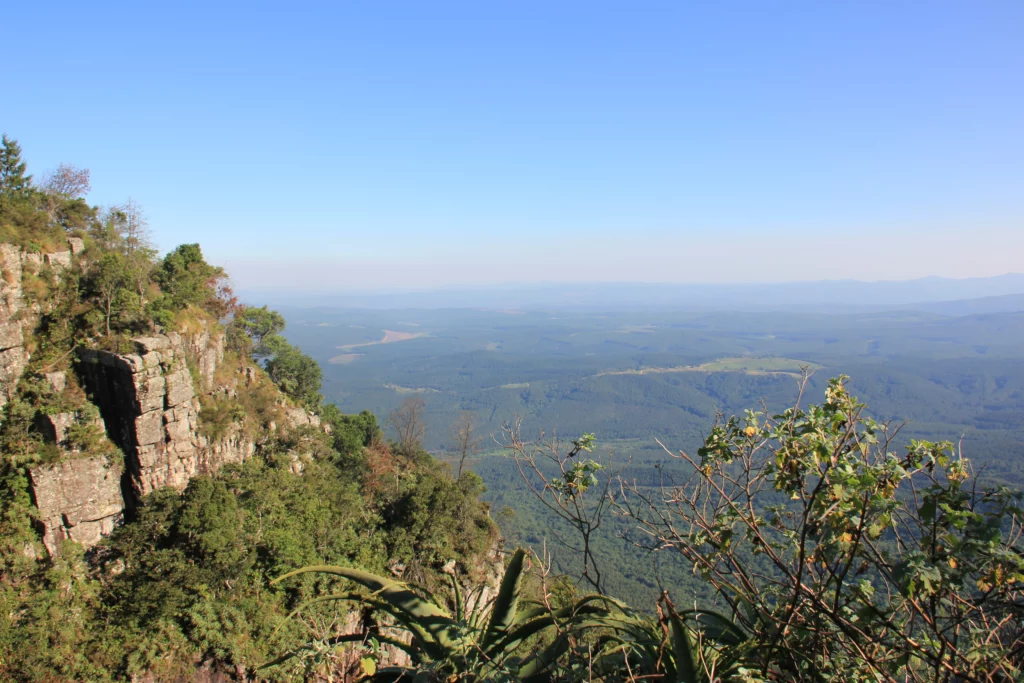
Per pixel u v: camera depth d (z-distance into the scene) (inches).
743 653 221.6
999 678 196.7
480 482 1865.2
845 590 214.1
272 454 1718.8
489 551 1649.9
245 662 1173.1
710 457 221.8
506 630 299.9
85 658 1109.1
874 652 199.6
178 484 1418.6
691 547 213.2
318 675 311.9
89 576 1218.6
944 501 190.1
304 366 2566.4
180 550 1262.3
